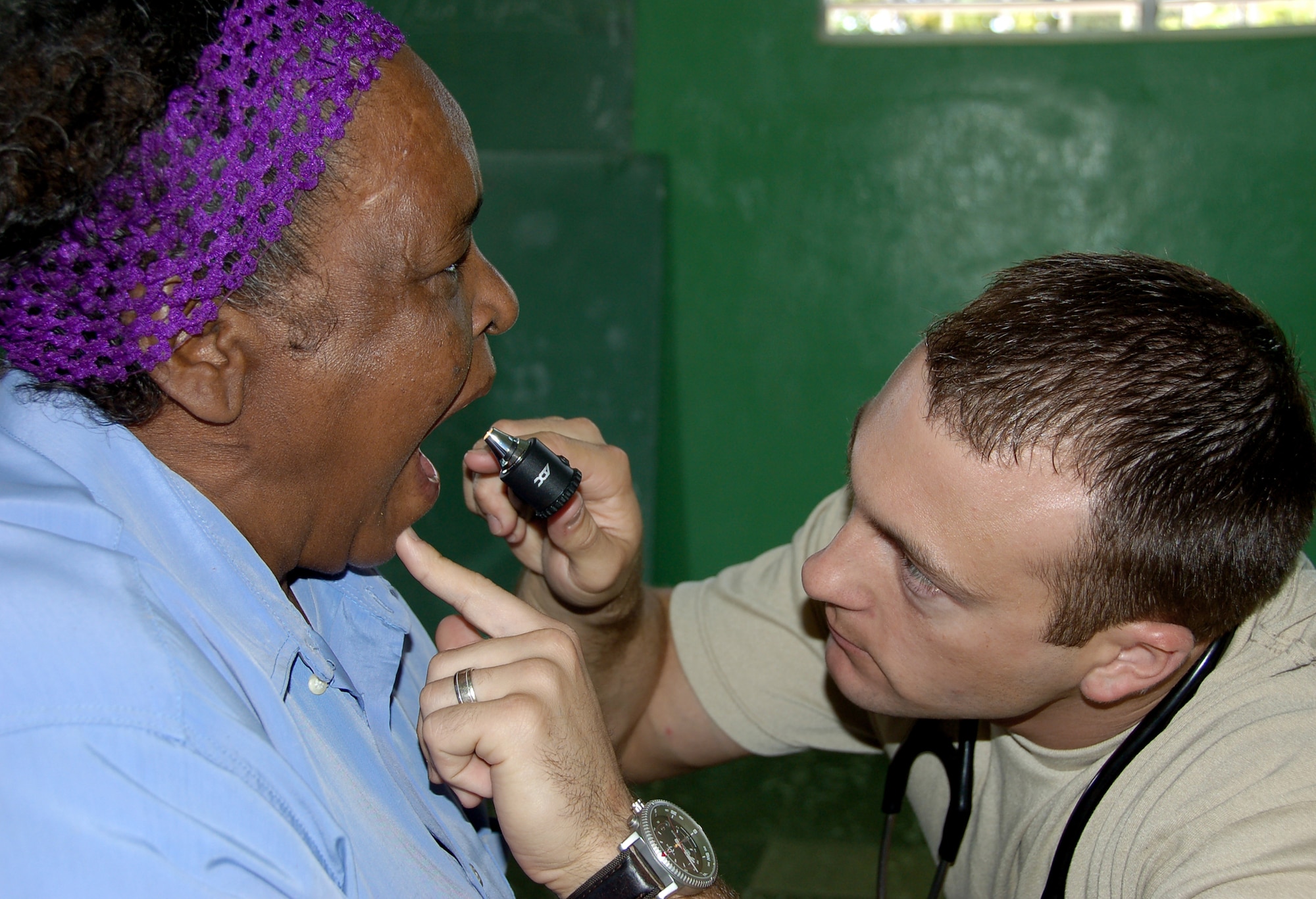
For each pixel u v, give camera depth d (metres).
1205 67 3.19
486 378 0.85
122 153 0.60
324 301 0.69
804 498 3.49
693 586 1.32
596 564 1.07
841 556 0.91
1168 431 0.79
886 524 0.86
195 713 0.61
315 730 0.74
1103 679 0.88
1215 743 0.88
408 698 0.97
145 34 0.60
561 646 0.82
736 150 3.36
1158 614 0.83
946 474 0.81
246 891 0.60
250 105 0.63
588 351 3.19
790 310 3.42
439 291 0.75
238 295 0.66
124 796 0.58
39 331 0.64
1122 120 3.24
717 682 1.24
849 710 1.21
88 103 0.59
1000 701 0.92
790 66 3.31
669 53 3.32
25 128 0.59
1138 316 0.82
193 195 0.63
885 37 3.30
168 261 0.63
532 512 1.09
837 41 3.29
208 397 0.68
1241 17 3.22
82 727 0.58
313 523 0.79
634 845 0.78
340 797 0.71
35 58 0.59
